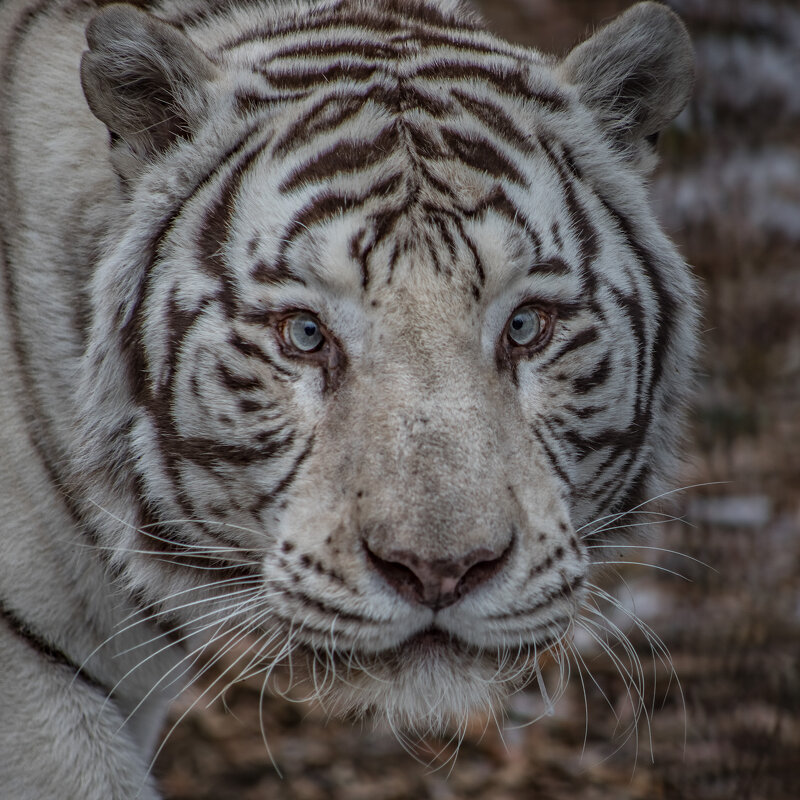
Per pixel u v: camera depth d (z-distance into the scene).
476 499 5.25
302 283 5.56
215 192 5.83
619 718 9.92
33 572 6.12
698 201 13.47
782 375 12.98
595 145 6.32
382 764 9.76
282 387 5.66
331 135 5.74
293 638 5.65
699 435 11.80
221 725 10.00
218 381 5.73
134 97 5.88
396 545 5.16
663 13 6.39
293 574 5.55
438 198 5.59
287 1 6.87
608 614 10.60
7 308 6.12
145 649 6.65
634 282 6.24
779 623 9.74
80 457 5.98
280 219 5.64
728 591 10.12
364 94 5.89
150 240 5.88
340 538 5.42
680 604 10.05
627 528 6.93
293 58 6.12
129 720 6.89
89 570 6.25
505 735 10.09
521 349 5.83
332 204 5.57
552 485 5.74
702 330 7.75
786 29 17.06
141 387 5.95
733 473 11.42
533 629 5.54
